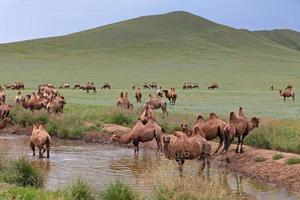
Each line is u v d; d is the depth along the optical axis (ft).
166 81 321.73
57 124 108.68
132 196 47.09
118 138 85.20
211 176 65.21
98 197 49.52
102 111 121.90
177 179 46.60
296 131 87.40
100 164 73.92
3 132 111.04
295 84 303.89
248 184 61.82
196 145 64.18
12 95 193.88
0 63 421.59
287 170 64.18
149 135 84.17
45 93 150.82
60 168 69.56
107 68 408.05
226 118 102.42
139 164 74.13
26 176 55.67
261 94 216.54
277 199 54.49
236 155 75.36
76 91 224.53
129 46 540.11
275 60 531.50
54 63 431.02
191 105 158.10
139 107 143.13
